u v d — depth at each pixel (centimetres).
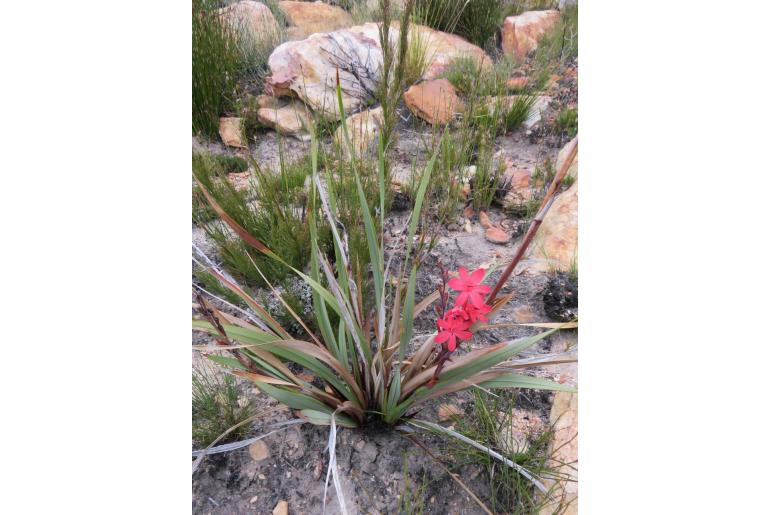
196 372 82
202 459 73
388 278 84
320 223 91
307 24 120
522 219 101
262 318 74
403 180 100
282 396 68
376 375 71
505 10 123
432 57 113
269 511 69
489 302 65
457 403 78
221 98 111
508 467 70
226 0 115
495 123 107
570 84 115
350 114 111
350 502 69
